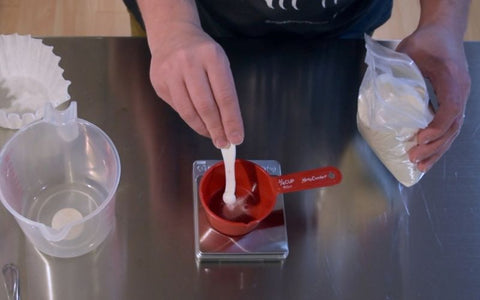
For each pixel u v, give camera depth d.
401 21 1.77
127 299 0.65
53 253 0.66
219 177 0.69
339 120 0.81
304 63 0.86
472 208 0.75
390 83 0.70
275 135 0.79
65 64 0.82
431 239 0.72
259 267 0.68
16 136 0.67
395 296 0.67
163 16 0.71
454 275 0.69
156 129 0.77
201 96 0.63
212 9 0.91
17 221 0.66
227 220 0.66
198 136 0.77
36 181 0.71
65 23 1.67
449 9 0.81
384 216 0.73
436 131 0.70
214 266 0.68
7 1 1.69
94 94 0.79
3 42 0.81
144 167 0.74
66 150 0.71
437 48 0.77
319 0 0.86
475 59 0.88
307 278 0.68
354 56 0.88
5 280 0.64
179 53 0.66
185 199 0.72
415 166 0.72
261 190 0.70
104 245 0.68
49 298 0.64
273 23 0.92
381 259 0.70
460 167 0.78
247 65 0.85
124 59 0.83
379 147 0.74
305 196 0.74
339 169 0.77
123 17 1.71
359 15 0.95
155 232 0.69
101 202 0.71
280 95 0.83
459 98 0.73
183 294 0.66
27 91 0.80
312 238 0.71
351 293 0.67
